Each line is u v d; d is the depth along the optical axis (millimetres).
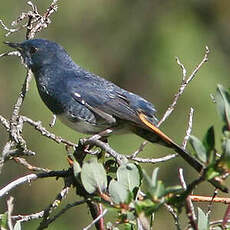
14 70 16078
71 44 17125
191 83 16078
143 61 17328
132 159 7859
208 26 18094
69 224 15141
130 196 5965
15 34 15180
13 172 15164
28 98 14852
